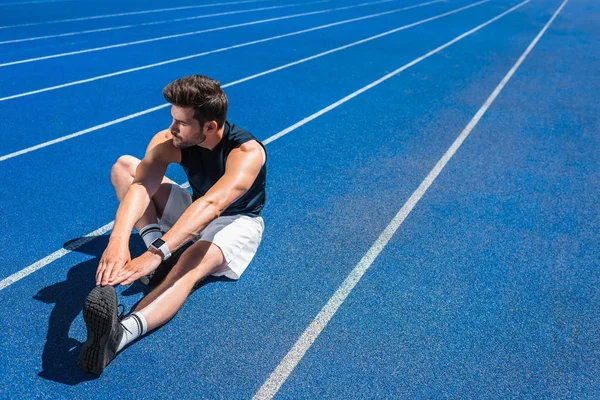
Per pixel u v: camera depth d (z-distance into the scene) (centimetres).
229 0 1667
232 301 295
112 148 512
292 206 411
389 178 473
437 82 821
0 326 266
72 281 307
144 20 1223
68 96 660
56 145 511
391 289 314
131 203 269
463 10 1720
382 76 839
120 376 239
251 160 270
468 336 278
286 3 1680
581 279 334
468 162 520
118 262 244
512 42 1188
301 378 244
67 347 255
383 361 257
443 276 330
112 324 215
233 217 295
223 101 258
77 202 402
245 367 249
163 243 246
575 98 770
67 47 916
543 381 250
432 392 240
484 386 245
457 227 392
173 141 276
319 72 845
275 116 627
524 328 286
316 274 325
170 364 248
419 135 589
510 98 753
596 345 276
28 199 402
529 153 552
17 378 235
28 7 1295
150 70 802
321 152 526
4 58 820
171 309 259
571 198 452
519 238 381
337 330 277
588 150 570
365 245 361
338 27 1283
